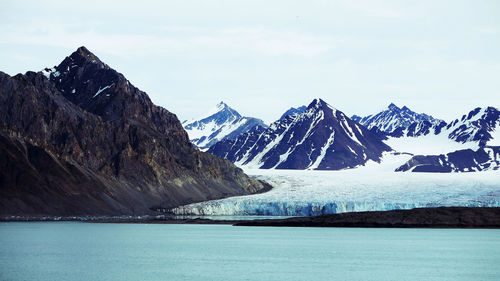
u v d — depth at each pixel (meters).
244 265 117.25
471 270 112.44
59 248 141.75
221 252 138.38
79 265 114.75
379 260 125.50
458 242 160.88
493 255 133.50
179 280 98.81
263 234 193.75
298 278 102.06
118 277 101.19
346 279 101.44
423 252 138.75
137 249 142.88
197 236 182.62
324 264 119.62
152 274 104.88
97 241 160.12
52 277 100.44
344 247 150.12
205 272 107.69
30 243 151.25
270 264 118.81
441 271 111.06
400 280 100.69
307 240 169.12
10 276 101.25
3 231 186.75
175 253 135.75
